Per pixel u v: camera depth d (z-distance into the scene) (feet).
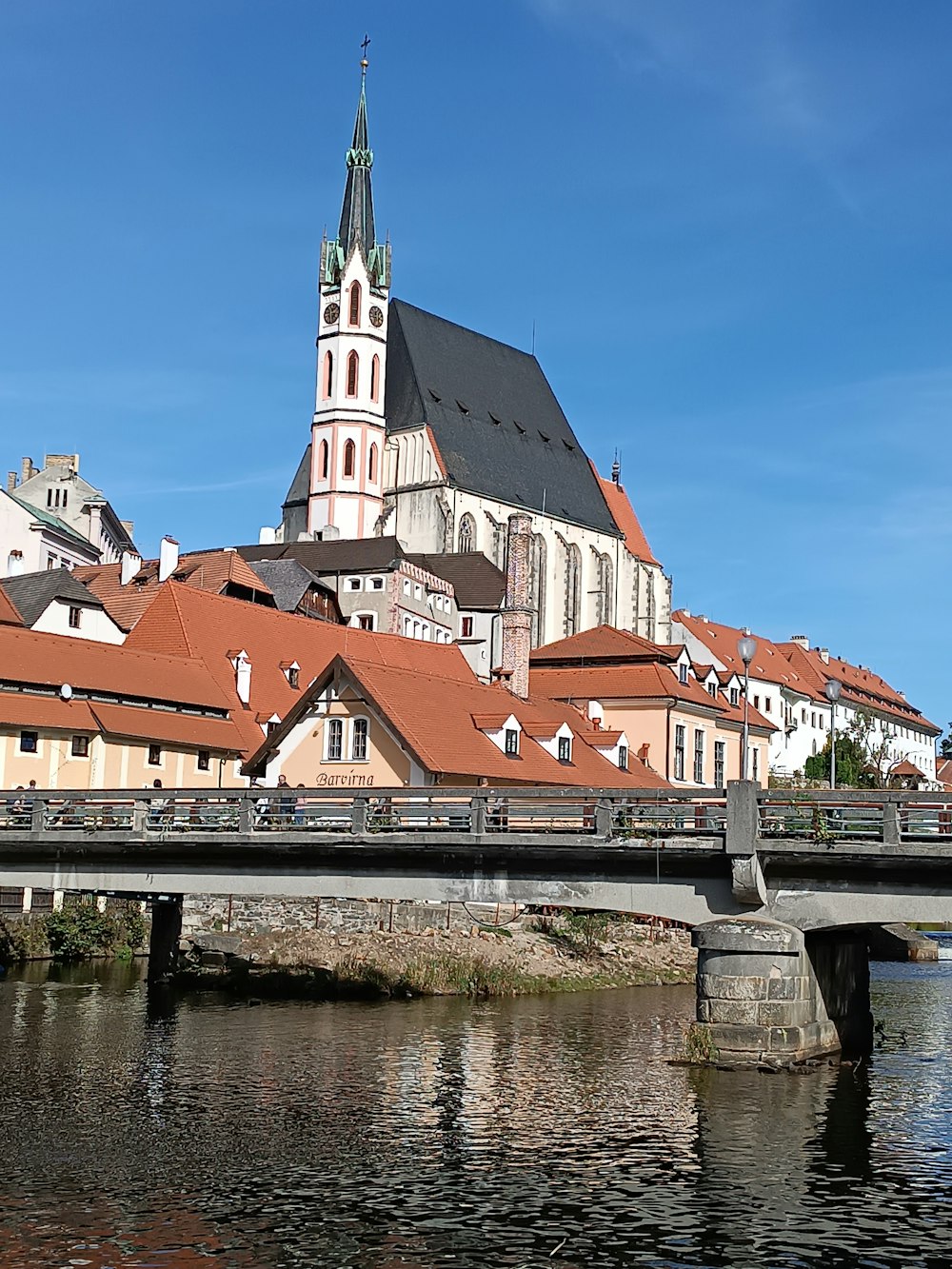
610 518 598.75
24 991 187.11
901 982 236.22
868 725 586.86
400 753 223.51
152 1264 83.97
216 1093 127.24
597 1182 100.42
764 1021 130.41
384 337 544.21
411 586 438.40
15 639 254.27
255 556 454.81
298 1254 86.12
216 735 276.41
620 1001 195.83
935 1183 100.78
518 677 315.78
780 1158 106.73
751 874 126.41
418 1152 107.76
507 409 578.66
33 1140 109.81
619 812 135.44
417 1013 177.99
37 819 155.02
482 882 137.80
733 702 396.78
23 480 559.79
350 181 551.59
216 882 147.54
